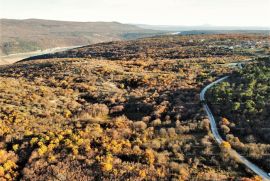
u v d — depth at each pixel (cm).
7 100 5688
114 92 6644
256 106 4419
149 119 4706
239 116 4284
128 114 5128
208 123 4172
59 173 3312
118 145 3700
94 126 4397
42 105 5597
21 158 3706
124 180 3119
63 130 4281
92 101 6222
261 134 3806
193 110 4769
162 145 3750
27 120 4688
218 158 3400
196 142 3744
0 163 3581
